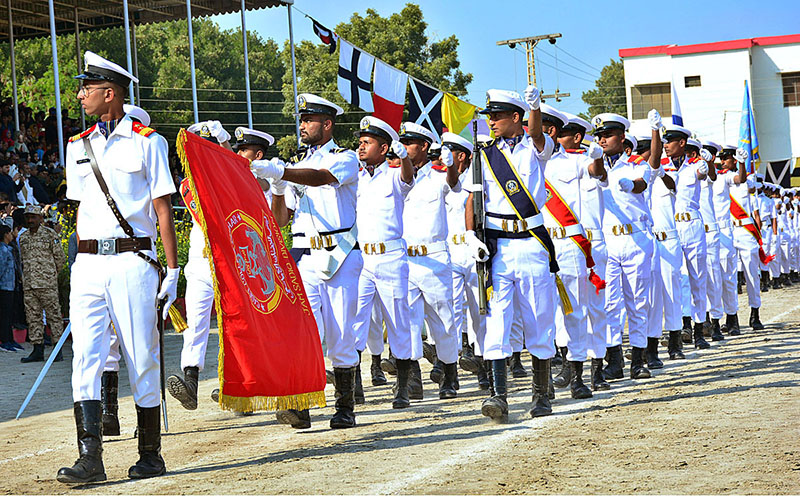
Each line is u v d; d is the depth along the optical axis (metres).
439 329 8.78
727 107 46.31
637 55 47.19
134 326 5.52
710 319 12.41
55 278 13.30
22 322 15.16
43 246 13.17
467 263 9.20
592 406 7.57
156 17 27.14
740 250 13.32
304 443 6.55
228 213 6.00
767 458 5.25
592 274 8.23
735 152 13.11
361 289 8.26
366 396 9.20
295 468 5.63
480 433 6.57
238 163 6.30
